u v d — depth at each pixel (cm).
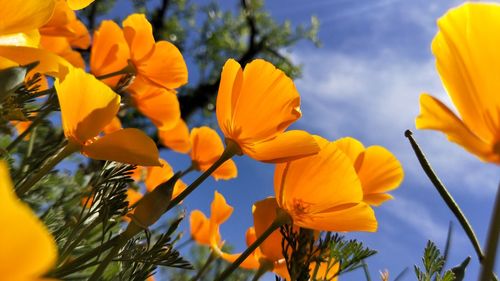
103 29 41
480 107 15
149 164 20
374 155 29
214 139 44
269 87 24
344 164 23
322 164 23
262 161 23
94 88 21
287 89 24
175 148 55
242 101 24
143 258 24
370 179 29
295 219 24
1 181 5
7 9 20
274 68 24
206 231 51
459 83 16
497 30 15
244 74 24
